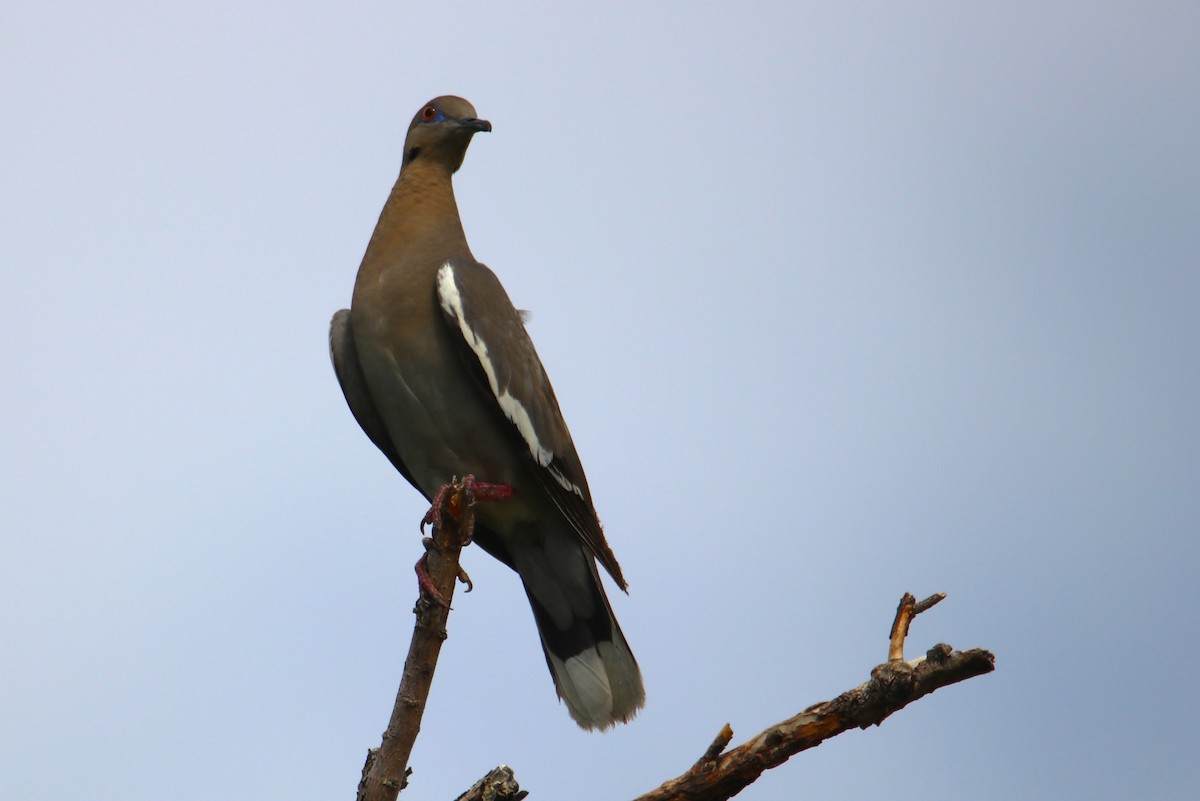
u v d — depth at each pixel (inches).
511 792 315.3
